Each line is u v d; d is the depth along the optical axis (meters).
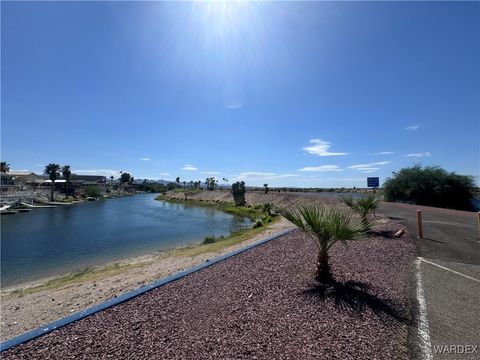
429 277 5.29
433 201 24.52
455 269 5.79
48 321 5.95
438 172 25.12
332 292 4.53
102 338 3.36
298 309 3.94
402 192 26.39
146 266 10.77
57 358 3.00
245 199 55.94
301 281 5.11
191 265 9.59
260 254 7.57
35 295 8.46
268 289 4.78
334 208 5.69
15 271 12.92
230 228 26.61
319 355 2.88
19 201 50.53
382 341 3.15
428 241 8.44
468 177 24.36
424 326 3.49
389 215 15.03
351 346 3.04
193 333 3.38
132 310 4.15
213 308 4.11
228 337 3.26
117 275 9.69
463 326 3.50
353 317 3.68
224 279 5.50
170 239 20.80
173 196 91.94
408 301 4.21
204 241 17.73
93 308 4.21
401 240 8.48
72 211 47.16
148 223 31.20
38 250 17.41
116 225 29.64
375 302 4.14
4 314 6.85
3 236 22.73
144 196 118.12
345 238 4.98
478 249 7.50
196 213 43.47
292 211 5.71
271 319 3.66
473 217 14.21
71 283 9.52
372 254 6.86
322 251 5.18
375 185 29.66
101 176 142.25
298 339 3.17
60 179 98.94
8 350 3.18
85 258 15.23
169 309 4.14
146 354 2.99
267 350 2.98
